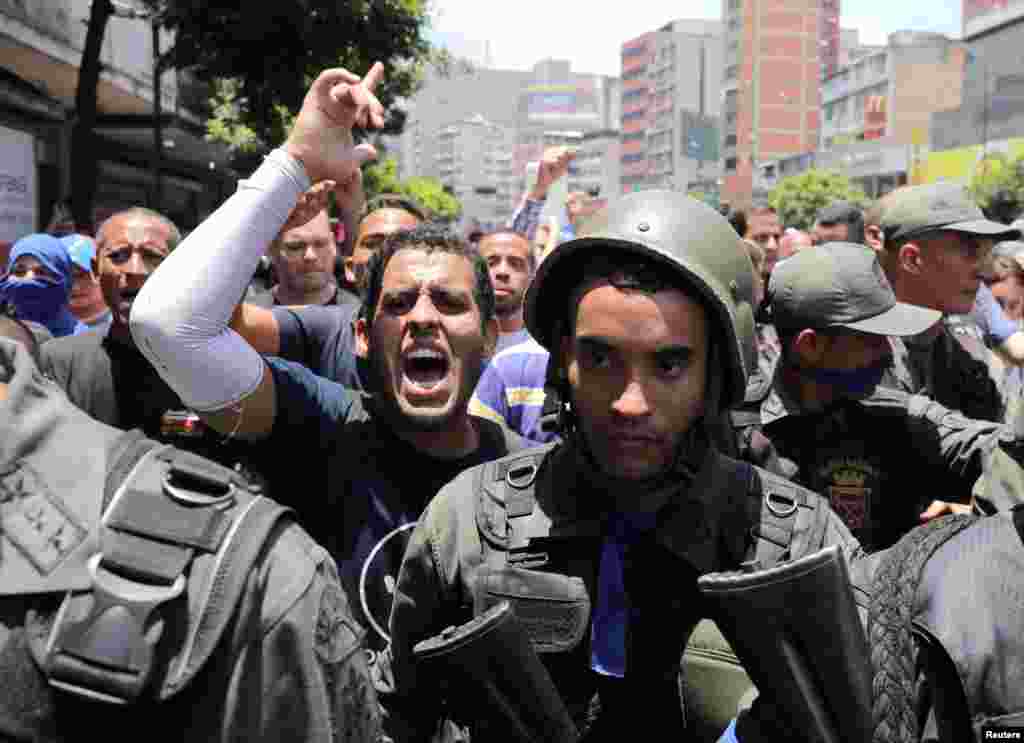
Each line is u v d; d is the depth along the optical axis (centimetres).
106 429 108
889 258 337
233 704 97
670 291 136
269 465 191
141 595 93
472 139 19825
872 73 8325
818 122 11288
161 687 93
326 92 177
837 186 5653
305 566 103
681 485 145
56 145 1842
